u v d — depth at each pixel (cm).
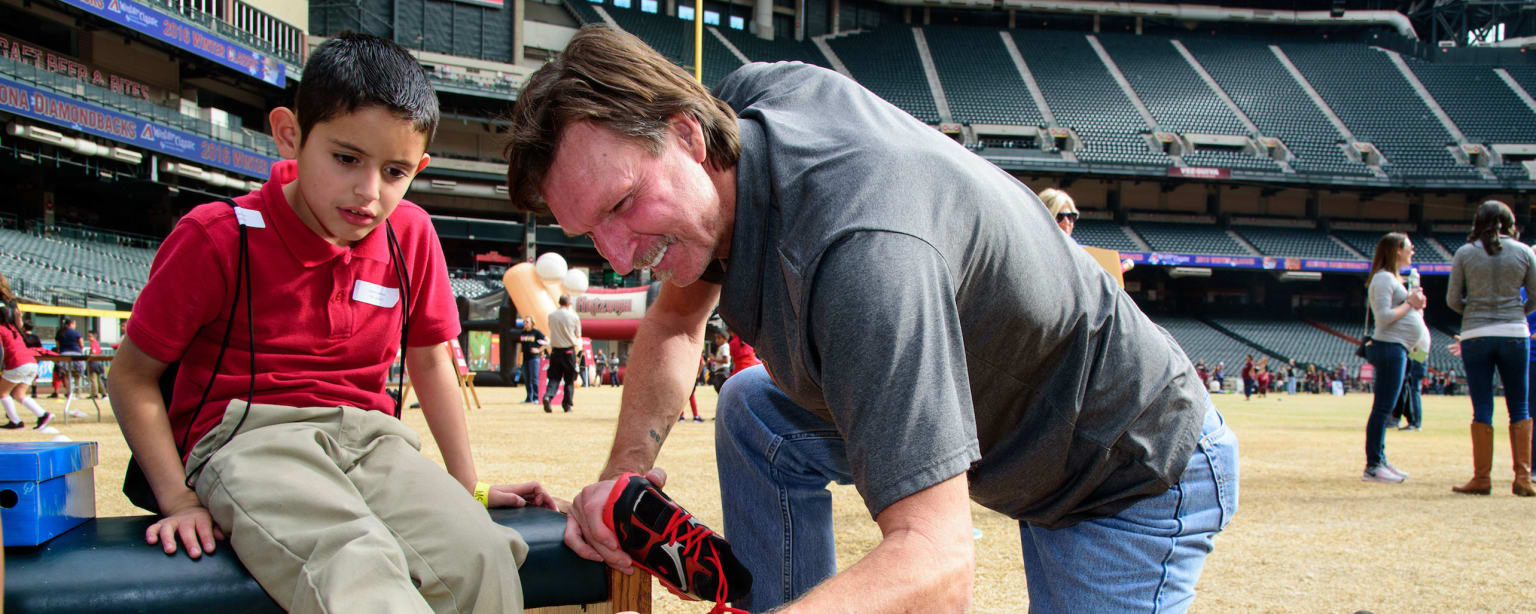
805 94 151
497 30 3350
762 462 184
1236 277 4041
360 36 165
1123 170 3594
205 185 2777
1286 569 319
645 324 196
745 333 149
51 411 1032
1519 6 4344
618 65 126
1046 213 154
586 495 160
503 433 802
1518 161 3716
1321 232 3938
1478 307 499
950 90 3909
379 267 183
